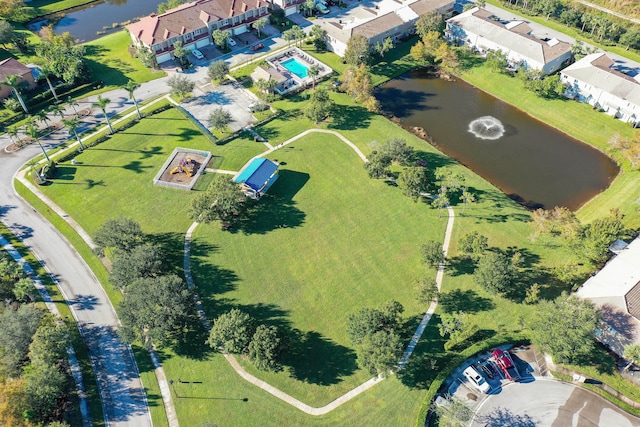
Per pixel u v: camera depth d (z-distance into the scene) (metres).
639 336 77.81
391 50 164.50
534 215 102.50
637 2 166.50
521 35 150.00
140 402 80.44
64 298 95.50
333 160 123.44
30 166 124.19
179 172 120.50
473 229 104.75
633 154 113.88
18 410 72.75
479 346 82.75
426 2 172.62
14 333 81.88
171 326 82.81
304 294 94.69
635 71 142.12
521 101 140.88
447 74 154.12
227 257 101.69
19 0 184.25
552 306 79.94
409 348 85.06
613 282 85.69
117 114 140.75
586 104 134.88
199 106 143.00
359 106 141.75
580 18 163.62
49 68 144.75
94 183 119.06
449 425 72.81
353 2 193.62
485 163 122.94
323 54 163.25
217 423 77.38
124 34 177.12
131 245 99.19
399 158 115.81
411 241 103.25
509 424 75.06
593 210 108.06
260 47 165.88
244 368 84.06
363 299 93.31
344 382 81.75
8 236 107.25
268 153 126.31
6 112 140.00
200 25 163.88
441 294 92.88
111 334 89.62
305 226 107.44
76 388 82.12
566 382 79.25
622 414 75.19
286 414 78.06
